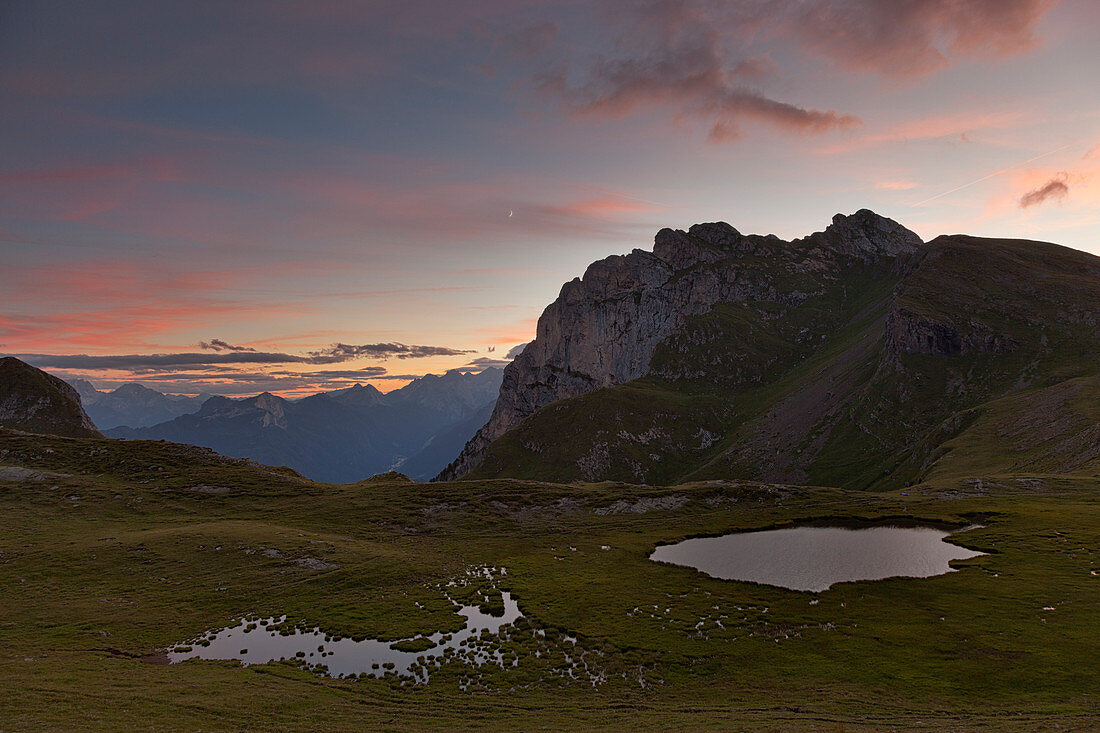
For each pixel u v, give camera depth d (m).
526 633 65.50
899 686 51.34
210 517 118.19
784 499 140.75
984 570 84.12
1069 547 90.88
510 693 50.97
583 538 113.88
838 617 69.25
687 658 58.81
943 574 83.88
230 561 89.00
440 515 127.69
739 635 64.50
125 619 68.19
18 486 122.75
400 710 46.19
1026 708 45.50
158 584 80.12
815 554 98.12
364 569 87.38
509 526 122.25
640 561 97.06
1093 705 45.44
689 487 151.88
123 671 50.66
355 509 128.62
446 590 80.25
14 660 52.84
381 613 71.06
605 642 62.75
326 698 47.72
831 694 50.00
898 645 60.50
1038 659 55.03
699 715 45.16
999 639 60.28
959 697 48.78
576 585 83.25
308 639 63.53
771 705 47.88
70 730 33.94
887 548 100.12
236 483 140.62
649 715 45.44
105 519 111.50
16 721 35.03
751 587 81.56
